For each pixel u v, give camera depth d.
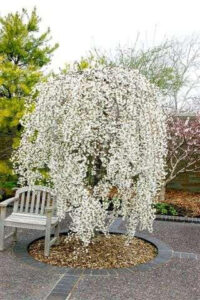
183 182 9.01
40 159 4.29
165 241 4.97
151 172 4.05
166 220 6.33
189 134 7.92
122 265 3.94
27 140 4.34
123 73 4.09
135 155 3.82
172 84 13.54
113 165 3.76
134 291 3.28
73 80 4.04
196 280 3.60
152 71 12.92
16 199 4.63
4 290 3.19
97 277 3.57
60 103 4.02
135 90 4.01
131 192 4.05
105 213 3.97
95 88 3.90
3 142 7.22
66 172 3.84
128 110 3.88
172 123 8.05
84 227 3.75
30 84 6.52
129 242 4.41
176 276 3.69
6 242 4.60
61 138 4.04
